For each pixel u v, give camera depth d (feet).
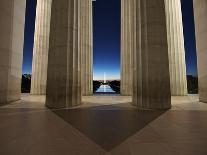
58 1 60.03
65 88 56.24
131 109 52.26
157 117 40.32
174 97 91.45
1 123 33.99
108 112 46.85
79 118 39.17
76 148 21.72
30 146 22.27
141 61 57.52
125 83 107.34
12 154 19.86
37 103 65.05
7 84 66.33
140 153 20.29
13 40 70.44
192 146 22.39
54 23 60.18
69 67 58.03
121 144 23.11
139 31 59.11
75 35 61.11
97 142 23.82
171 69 101.86
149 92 54.39
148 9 56.59
